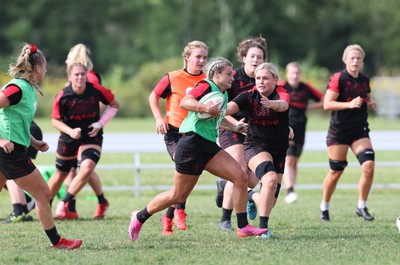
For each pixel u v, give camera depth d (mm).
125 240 29922
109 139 68375
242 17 199125
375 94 151000
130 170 61750
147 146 59438
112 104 38344
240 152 32438
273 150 30234
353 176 60656
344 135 37375
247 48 32812
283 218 38719
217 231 32656
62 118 37750
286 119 29969
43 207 27375
